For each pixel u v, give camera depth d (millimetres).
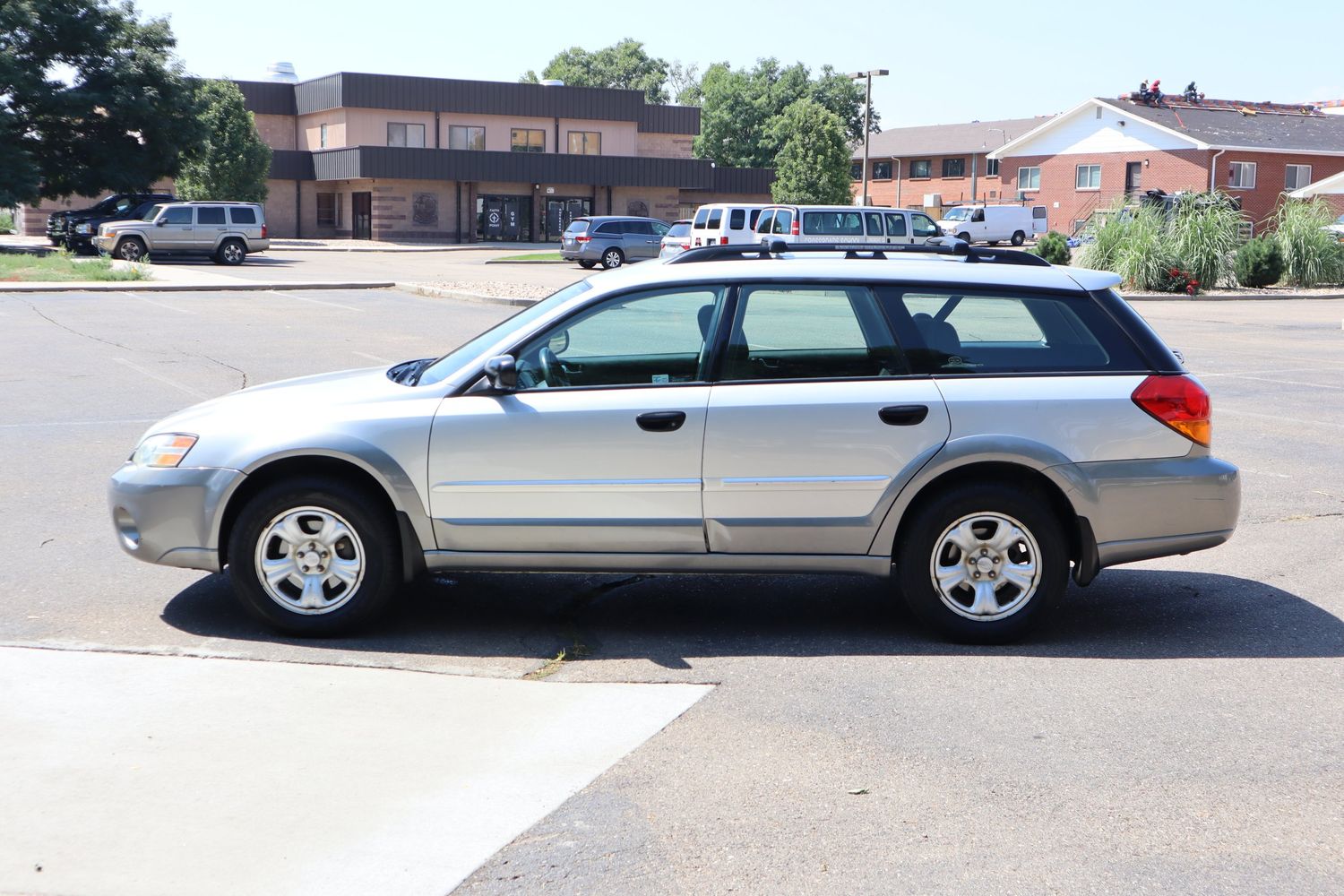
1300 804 4000
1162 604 6297
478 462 5418
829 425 5402
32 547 6988
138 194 41469
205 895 3338
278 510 5449
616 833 3727
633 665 5266
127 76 41625
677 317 5535
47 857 3504
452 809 3852
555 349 5543
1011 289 5633
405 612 6000
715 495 5438
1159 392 5535
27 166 39156
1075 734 4555
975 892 3432
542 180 59125
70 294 25203
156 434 5660
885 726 4605
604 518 5457
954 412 5441
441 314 22281
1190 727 4637
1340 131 62438
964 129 80500
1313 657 5477
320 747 4277
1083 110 62250
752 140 91188
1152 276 33062
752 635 5719
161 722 4457
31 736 4312
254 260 41344
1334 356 18516
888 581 6727
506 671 5148
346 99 57438
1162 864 3602
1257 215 57844
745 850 3639
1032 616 5543
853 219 32906
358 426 5441
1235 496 5621
